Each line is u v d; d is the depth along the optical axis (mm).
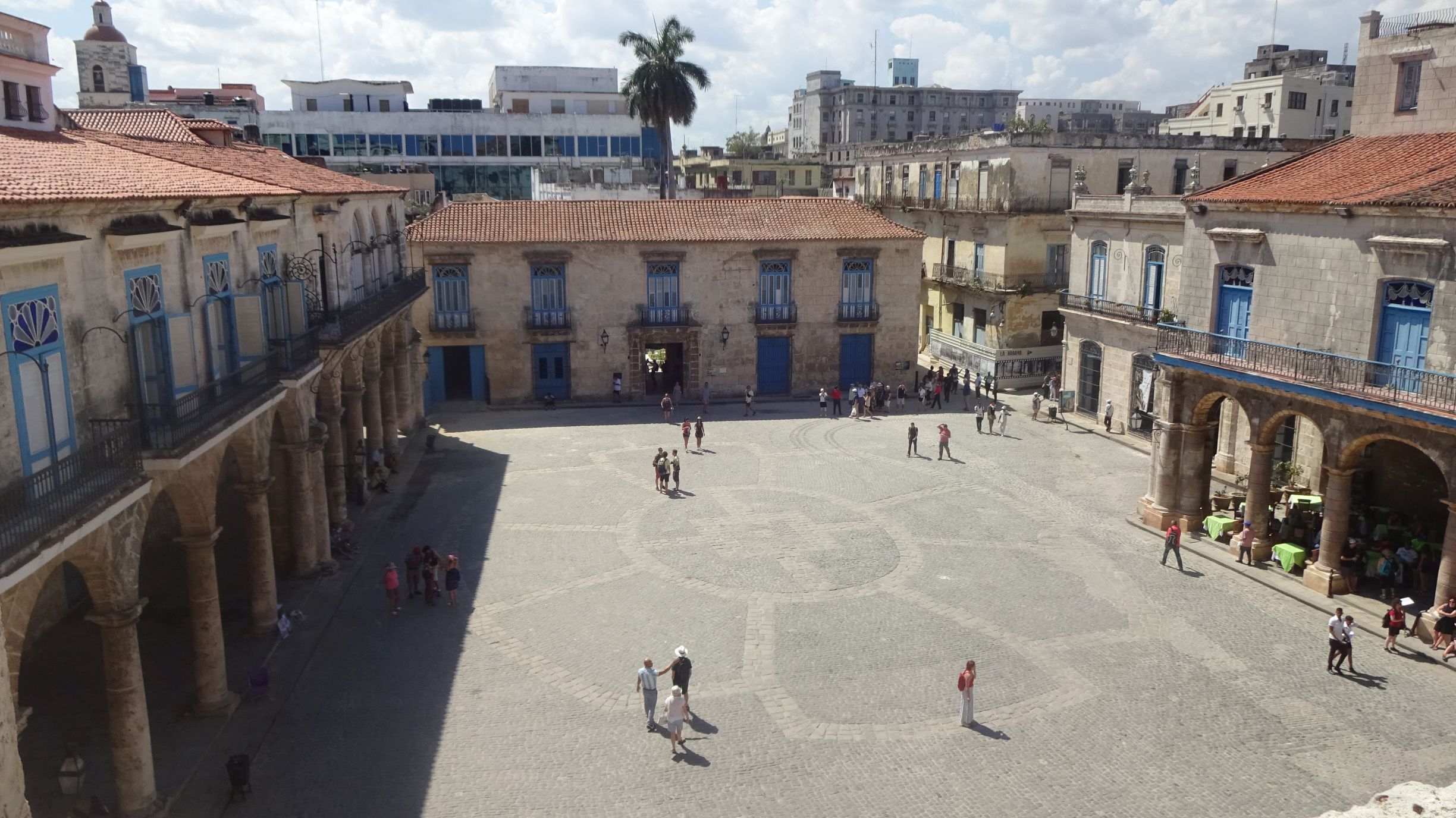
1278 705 20141
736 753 18406
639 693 20672
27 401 14305
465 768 17922
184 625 24344
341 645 22922
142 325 17703
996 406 45750
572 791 17234
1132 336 41156
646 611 24719
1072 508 32938
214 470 19188
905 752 18469
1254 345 26859
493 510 32750
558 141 87312
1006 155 50219
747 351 50000
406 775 17719
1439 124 27469
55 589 24719
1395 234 23500
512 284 47469
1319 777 17641
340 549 28656
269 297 24203
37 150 18359
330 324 27578
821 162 96625
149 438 16562
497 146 86188
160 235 17750
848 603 25188
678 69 67062
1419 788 11859
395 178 66312
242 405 20078
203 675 19531
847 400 50000
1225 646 22766
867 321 50281
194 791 17234
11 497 13336
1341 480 24969
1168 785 17422
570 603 25188
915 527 31078
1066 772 17812
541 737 19000
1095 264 43531
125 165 20016
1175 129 89250
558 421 45844
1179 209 37781
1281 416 26594
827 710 19938
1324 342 25594
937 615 24438
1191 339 29141
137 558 16234
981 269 53562
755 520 31719
